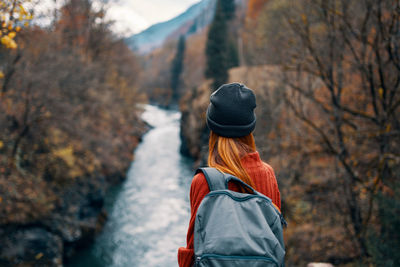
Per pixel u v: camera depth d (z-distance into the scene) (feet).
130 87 125.29
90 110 62.80
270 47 32.71
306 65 26.84
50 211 41.11
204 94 106.63
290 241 31.86
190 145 100.27
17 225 36.27
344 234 28.12
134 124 127.03
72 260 41.27
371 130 24.26
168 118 193.77
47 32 39.22
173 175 79.20
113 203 60.08
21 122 42.09
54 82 42.65
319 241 29.40
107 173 67.15
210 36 119.85
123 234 48.44
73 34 65.72
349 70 28.17
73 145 52.70
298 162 31.53
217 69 112.06
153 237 47.26
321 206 29.17
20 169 40.73
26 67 38.83
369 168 24.47
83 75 50.67
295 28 26.43
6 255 33.53
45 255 36.32
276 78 33.96
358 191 24.86
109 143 68.23
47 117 44.29
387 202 16.66
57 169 46.19
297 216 32.60
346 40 23.98
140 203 60.44
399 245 15.81
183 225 51.11
